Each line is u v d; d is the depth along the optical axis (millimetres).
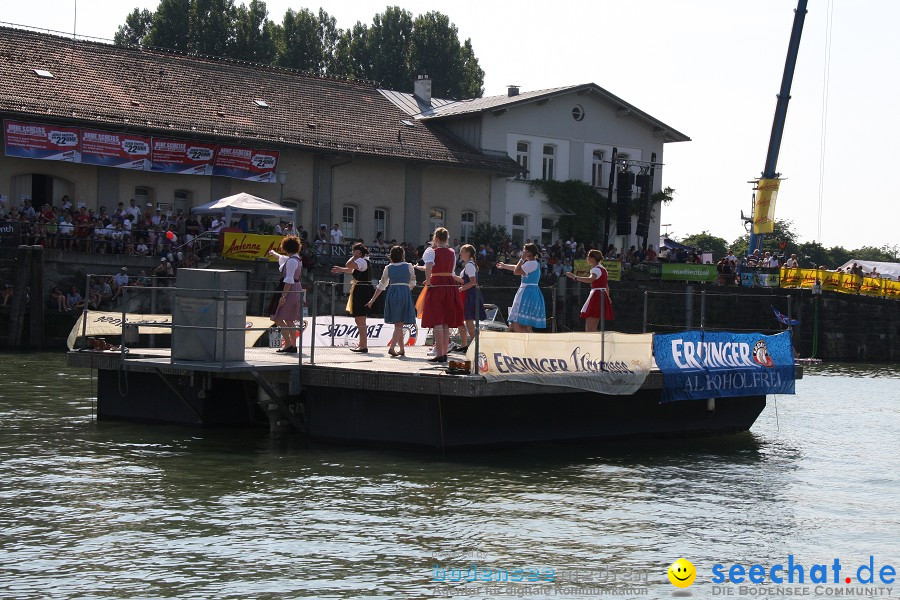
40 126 37625
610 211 54469
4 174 37812
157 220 38250
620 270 45938
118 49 44344
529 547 10234
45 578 8961
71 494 11992
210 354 15398
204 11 76938
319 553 9859
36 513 11094
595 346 15414
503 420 15273
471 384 13758
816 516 11945
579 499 12383
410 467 13852
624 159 55969
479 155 50562
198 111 42875
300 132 45094
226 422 17125
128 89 42062
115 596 8539
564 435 16172
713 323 47750
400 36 85500
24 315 34031
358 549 10023
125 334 16500
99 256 35125
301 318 15516
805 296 49594
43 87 39344
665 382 16328
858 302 51000
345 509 11531
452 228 50312
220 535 10391
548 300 44156
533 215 53000
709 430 18234
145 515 11102
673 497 12719
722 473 14500
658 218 57031
